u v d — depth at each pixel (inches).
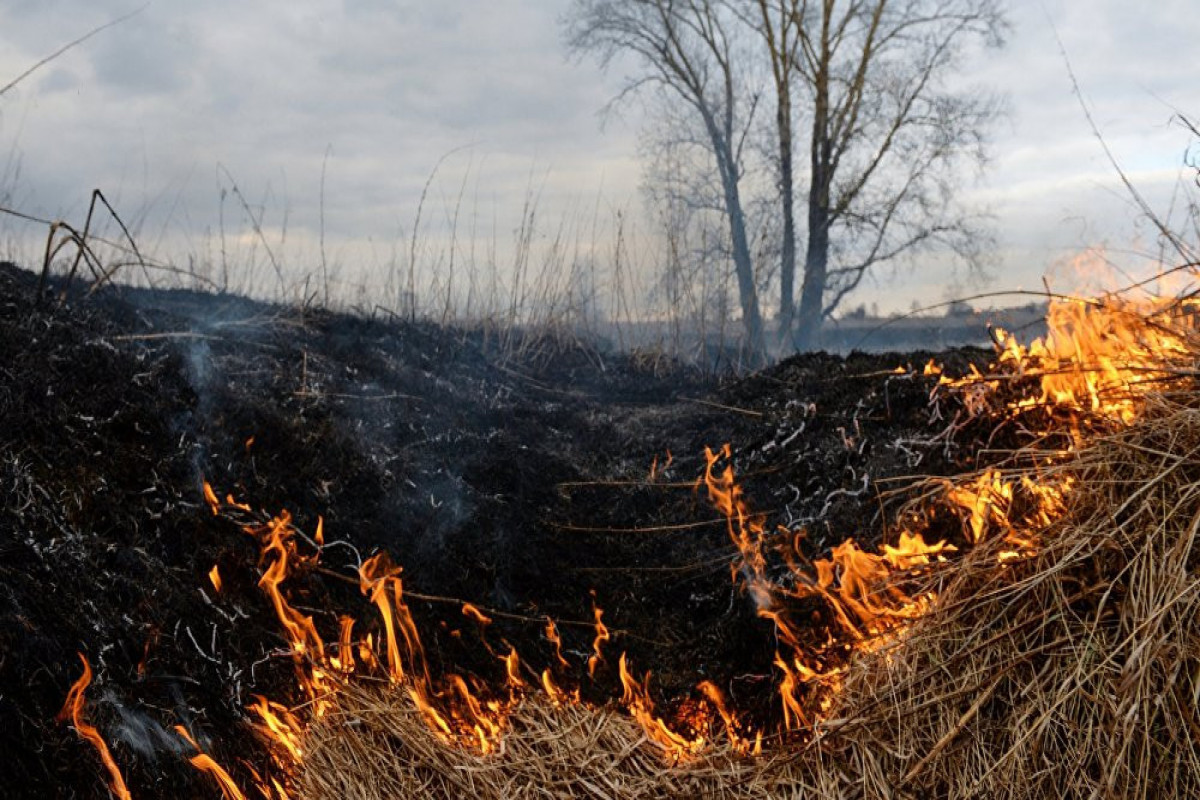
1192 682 102.5
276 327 222.7
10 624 103.5
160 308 213.5
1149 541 112.7
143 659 113.5
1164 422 125.9
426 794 118.3
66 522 121.3
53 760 97.0
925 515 159.9
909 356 217.3
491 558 166.2
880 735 119.9
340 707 125.3
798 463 195.9
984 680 115.4
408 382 218.7
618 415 255.9
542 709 140.0
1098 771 104.0
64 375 143.9
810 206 604.7
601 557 179.9
